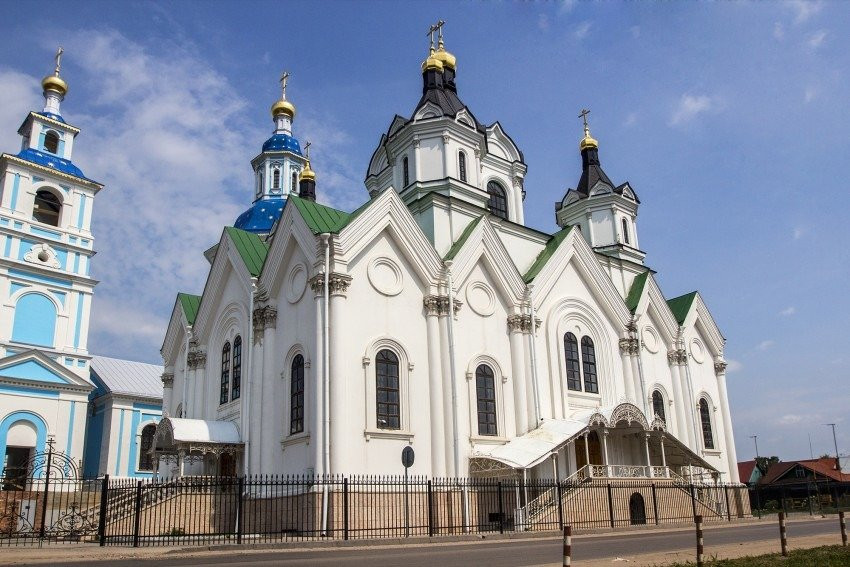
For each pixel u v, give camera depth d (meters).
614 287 42.06
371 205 31.88
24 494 35.00
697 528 15.01
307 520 27.27
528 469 31.16
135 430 54.44
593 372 40.00
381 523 28.03
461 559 16.80
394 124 43.62
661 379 44.94
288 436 30.78
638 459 38.56
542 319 37.75
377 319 31.22
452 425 31.25
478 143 41.56
